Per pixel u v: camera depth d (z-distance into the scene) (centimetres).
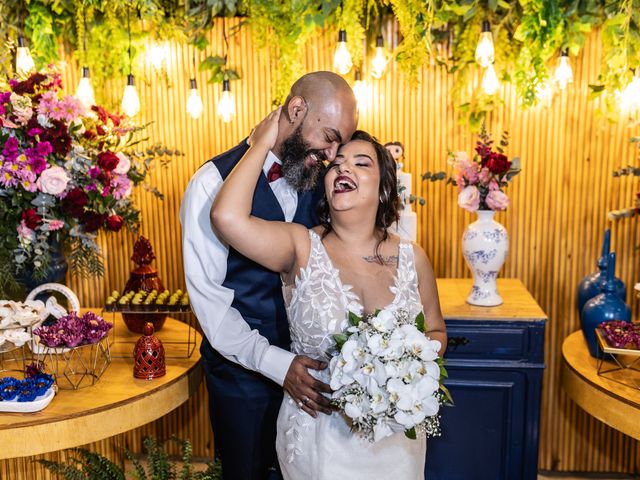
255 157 188
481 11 292
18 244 244
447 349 265
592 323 256
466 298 283
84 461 245
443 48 304
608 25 283
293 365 187
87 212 246
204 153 325
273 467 233
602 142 308
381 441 183
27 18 296
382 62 295
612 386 230
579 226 317
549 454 334
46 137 236
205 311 207
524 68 288
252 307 215
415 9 282
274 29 295
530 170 313
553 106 307
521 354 263
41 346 241
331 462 182
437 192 320
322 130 190
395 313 173
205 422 340
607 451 328
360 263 190
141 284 268
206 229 206
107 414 211
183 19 305
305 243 190
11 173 230
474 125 308
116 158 246
